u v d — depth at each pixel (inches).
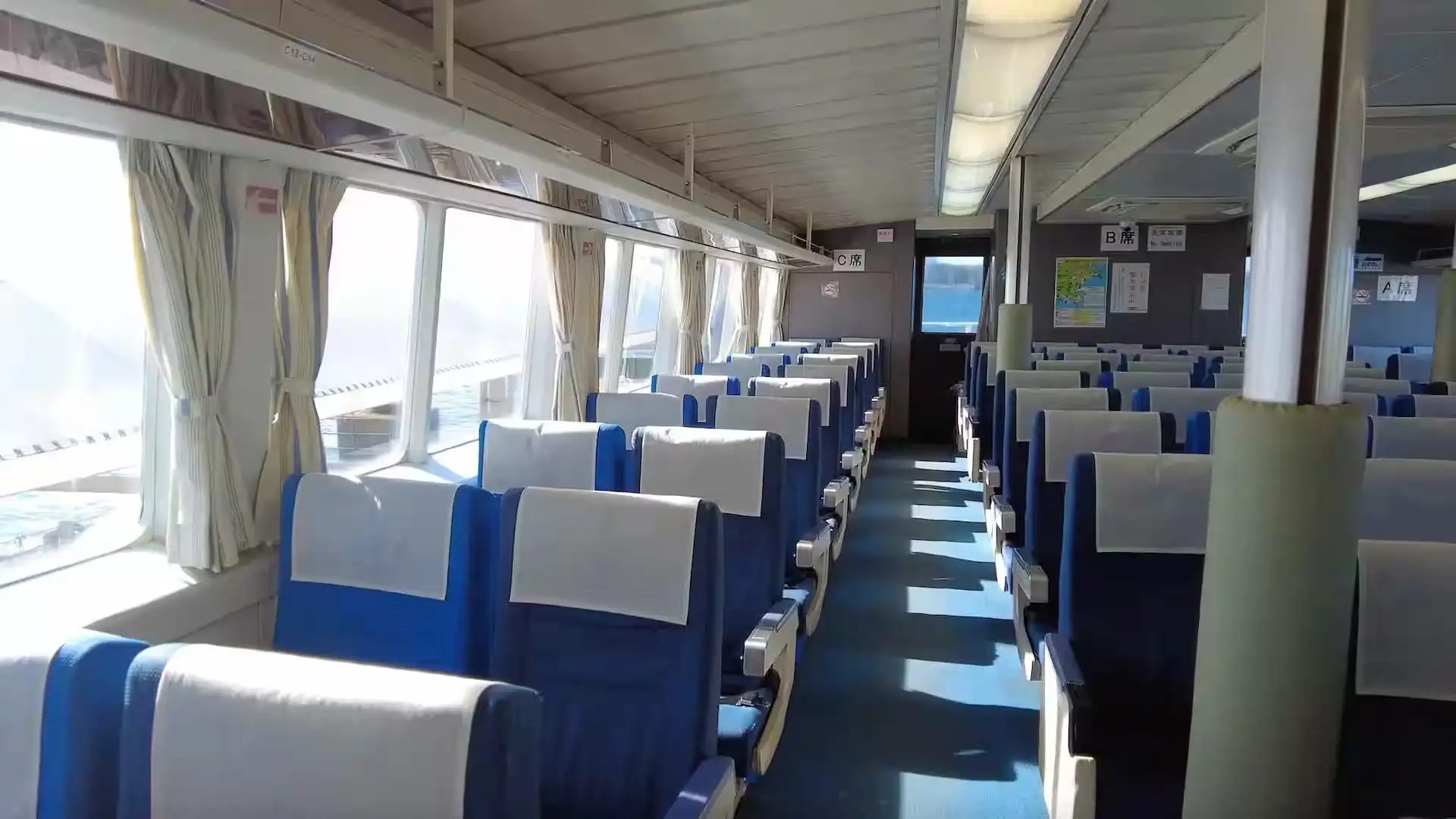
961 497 276.5
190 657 38.8
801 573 131.4
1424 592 62.5
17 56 54.9
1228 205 318.0
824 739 118.6
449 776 34.1
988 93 177.6
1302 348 59.2
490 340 179.5
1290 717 59.9
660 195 132.8
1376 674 62.6
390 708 35.4
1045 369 239.5
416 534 77.8
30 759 40.3
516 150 85.1
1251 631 60.3
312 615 80.0
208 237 90.3
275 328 101.7
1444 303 235.6
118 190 88.9
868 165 245.1
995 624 161.9
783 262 349.1
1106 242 389.7
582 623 71.3
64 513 91.7
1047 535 123.2
